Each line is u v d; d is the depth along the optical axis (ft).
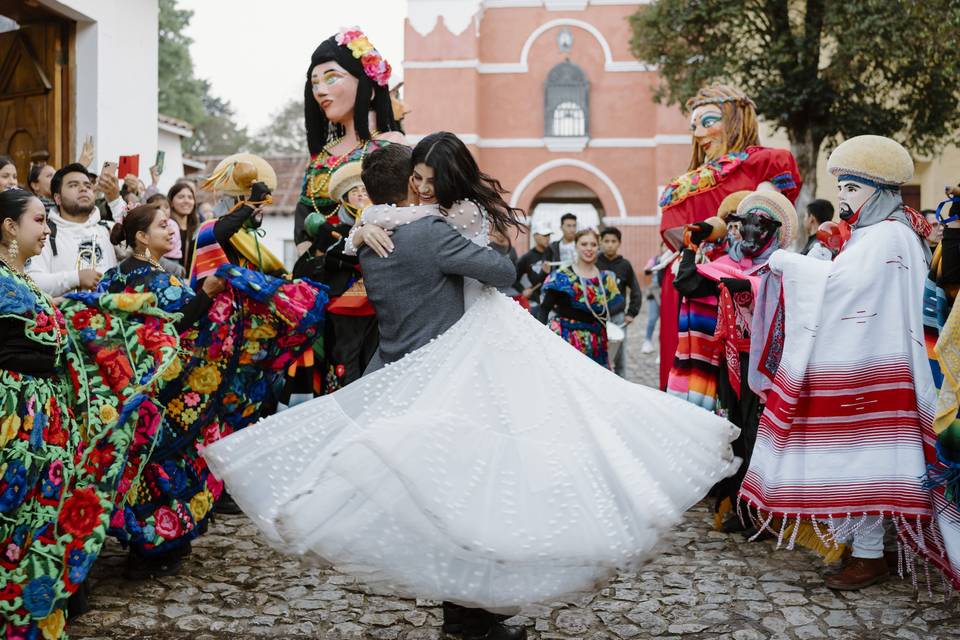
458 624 12.38
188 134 58.95
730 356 18.03
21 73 33.63
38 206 12.31
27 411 11.80
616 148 89.56
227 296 15.81
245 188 16.75
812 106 56.29
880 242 15.03
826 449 14.84
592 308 23.30
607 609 14.26
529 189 90.48
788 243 19.01
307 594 14.75
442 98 87.86
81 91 33.60
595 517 10.37
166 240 15.74
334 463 10.37
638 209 89.45
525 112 90.22
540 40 89.81
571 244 35.76
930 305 14.40
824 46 56.65
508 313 11.78
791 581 15.48
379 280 12.05
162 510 15.16
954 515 14.02
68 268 18.60
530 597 10.65
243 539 17.56
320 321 16.47
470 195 12.12
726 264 18.95
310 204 18.88
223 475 11.16
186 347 15.34
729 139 22.84
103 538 12.57
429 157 12.01
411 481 10.16
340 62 18.75
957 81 54.90
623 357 32.40
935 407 13.98
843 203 15.62
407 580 10.62
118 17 34.55
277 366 16.96
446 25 87.66
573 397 11.09
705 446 11.69
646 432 11.37
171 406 15.15
